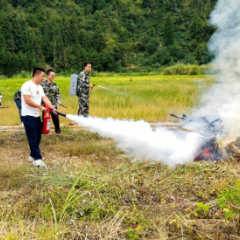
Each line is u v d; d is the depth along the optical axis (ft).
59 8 339.57
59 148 19.65
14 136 22.82
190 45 209.05
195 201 12.78
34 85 16.39
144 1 357.61
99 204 12.27
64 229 10.71
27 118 16.29
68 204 11.71
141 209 12.19
